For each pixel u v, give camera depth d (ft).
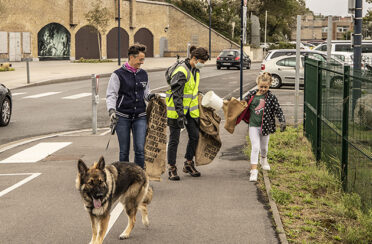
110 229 19.22
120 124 22.97
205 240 17.97
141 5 208.23
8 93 46.34
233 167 29.50
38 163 31.07
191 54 25.88
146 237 18.37
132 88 22.79
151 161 23.73
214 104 26.20
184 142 37.32
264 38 290.35
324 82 28.35
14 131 43.21
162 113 23.79
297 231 18.63
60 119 49.60
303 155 31.32
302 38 400.47
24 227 19.43
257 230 18.92
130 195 18.06
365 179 19.76
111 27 192.44
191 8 234.99
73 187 25.36
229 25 234.99
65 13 171.63
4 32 149.89
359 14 39.68
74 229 19.21
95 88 41.63
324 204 22.02
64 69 120.06
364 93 19.58
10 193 24.29
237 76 107.86
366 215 18.88
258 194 23.84
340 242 17.69
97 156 32.89
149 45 216.95
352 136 21.80
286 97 66.90
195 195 23.68
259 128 26.50
